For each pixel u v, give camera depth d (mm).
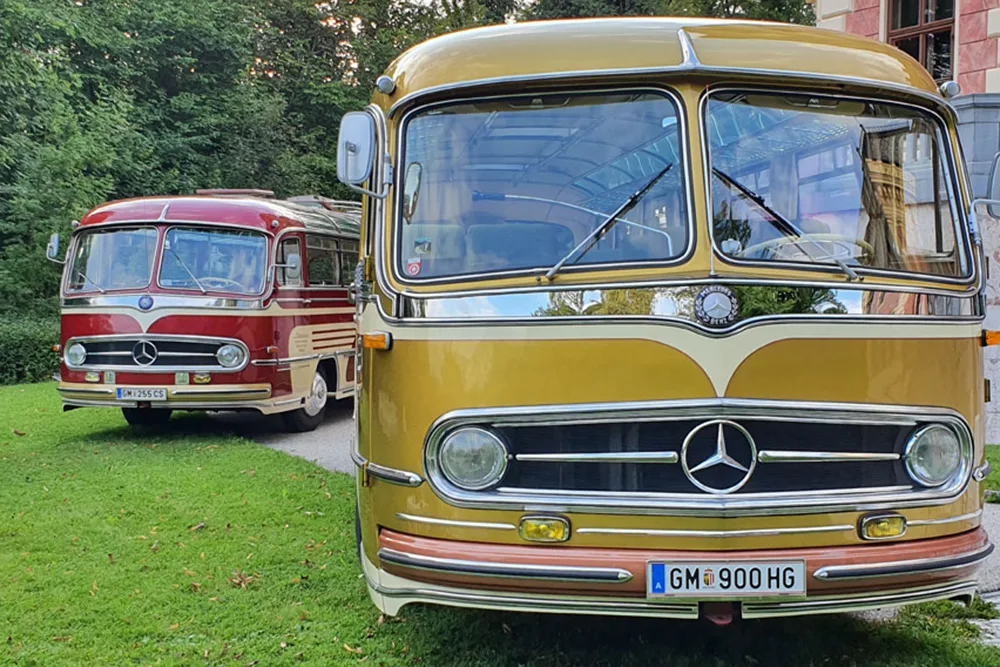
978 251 3848
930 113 3961
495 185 3746
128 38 23766
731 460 3328
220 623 4426
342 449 9352
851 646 4055
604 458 3365
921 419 3502
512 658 3957
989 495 6707
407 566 3477
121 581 5004
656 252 3551
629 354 3350
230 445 9250
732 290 3359
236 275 9445
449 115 3826
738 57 3707
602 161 3680
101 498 6848
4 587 4898
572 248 3633
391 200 3807
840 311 3430
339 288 11211
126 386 9117
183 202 9734
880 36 14406
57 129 18531
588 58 3705
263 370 9406
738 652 3973
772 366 3342
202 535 5891
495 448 3418
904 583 3430
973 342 3715
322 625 4391
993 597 4777
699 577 3275
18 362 15484
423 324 3533
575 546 3361
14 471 7859
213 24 25547
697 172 3586
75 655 4043
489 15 32781
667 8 26062
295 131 28750
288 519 6285
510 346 3422
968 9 13242
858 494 3420
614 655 3957
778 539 3346
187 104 24375
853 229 3742
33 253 17531
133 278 9352
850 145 3820
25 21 18672
